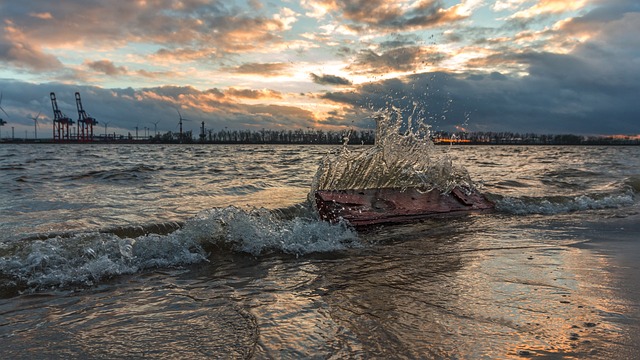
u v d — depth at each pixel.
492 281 3.65
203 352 2.33
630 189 10.62
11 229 5.71
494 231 5.93
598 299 3.17
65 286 3.56
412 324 2.72
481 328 2.64
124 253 4.27
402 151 7.64
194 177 13.66
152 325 2.73
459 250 4.85
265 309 3.01
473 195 7.96
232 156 30.72
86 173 14.52
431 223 6.40
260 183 11.94
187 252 4.53
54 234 4.95
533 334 2.54
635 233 5.85
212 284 3.65
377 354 2.29
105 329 2.68
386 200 6.87
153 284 3.65
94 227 5.88
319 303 3.14
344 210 6.21
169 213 7.06
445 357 2.25
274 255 4.65
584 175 15.66
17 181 12.02
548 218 7.03
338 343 2.44
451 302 3.13
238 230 5.00
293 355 2.28
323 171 6.96
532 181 13.03
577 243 5.21
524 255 4.60
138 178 13.16
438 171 8.05
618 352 2.31
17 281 3.60
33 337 2.57
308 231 5.35
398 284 3.60
